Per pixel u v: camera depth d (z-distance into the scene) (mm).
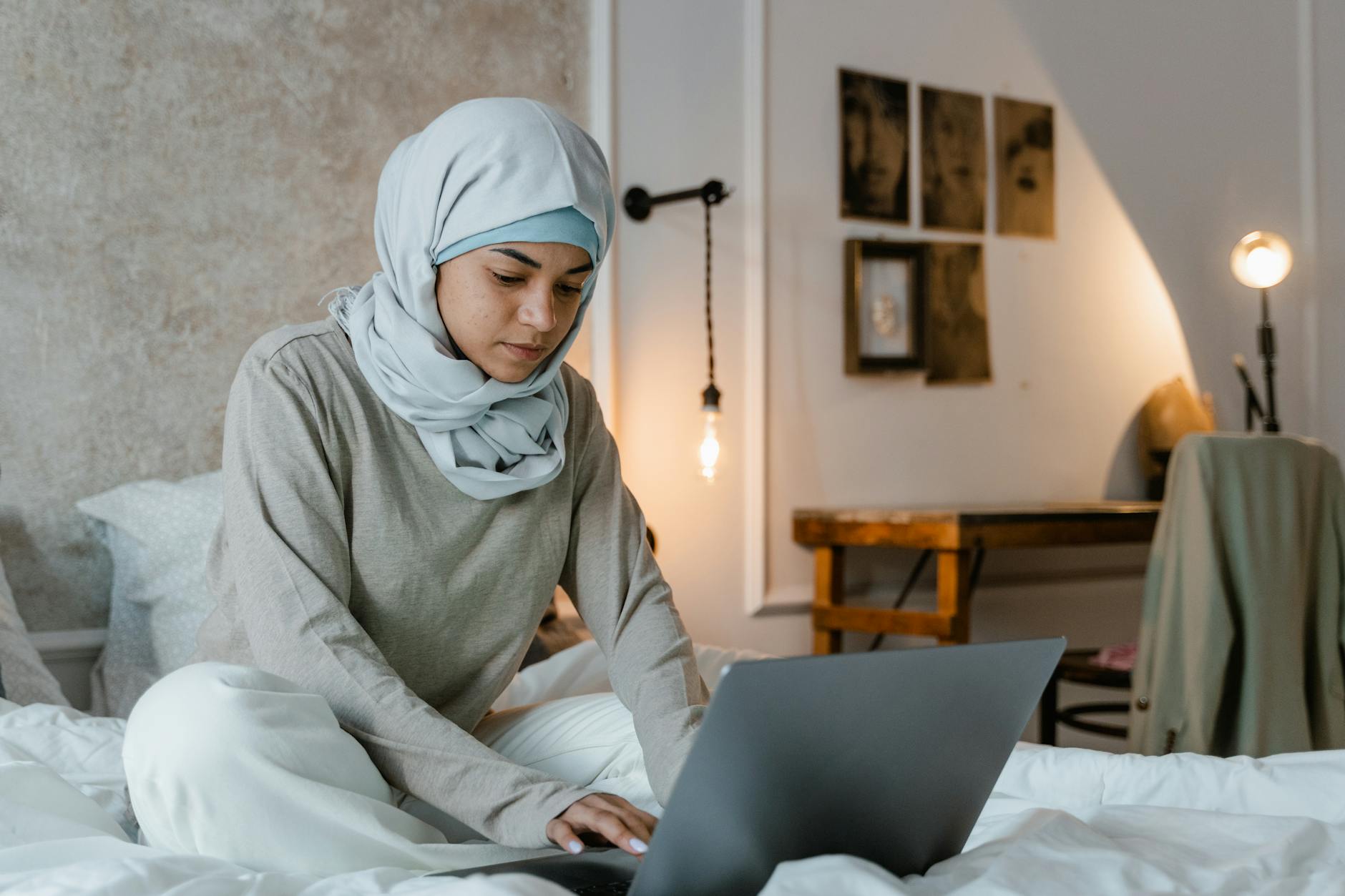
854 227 3041
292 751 999
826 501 2986
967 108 3229
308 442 1203
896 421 3102
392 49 2467
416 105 2496
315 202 2383
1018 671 879
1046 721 2797
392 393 1264
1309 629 2391
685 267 2773
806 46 2969
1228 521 2240
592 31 2688
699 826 756
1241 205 3730
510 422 1319
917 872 927
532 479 1313
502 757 1067
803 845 827
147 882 793
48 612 2127
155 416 2225
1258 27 3789
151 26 2219
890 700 797
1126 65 3527
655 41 2750
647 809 1244
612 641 1356
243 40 2309
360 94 2434
